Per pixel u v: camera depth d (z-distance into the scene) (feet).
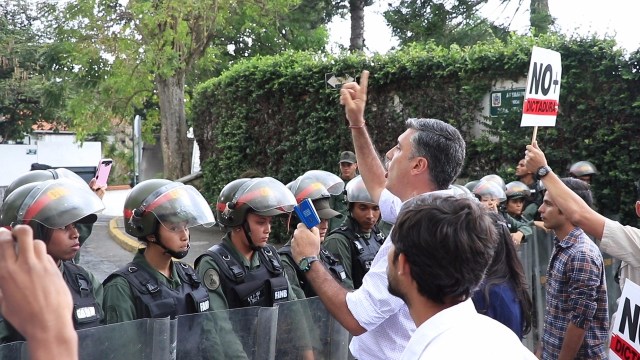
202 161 51.65
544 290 19.10
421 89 33.22
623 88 27.09
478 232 5.70
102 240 45.93
